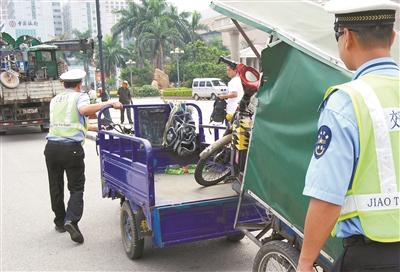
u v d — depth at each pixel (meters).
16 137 15.46
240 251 4.88
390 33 1.91
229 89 7.43
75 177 5.27
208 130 6.51
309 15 3.21
